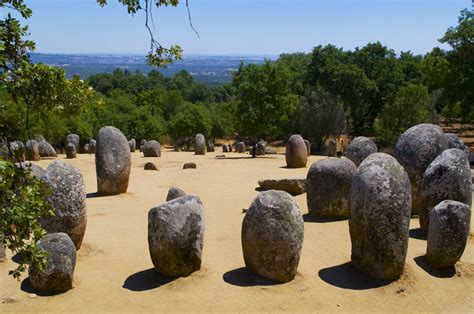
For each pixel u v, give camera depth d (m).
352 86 49.97
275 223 8.55
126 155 16.52
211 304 7.94
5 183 4.81
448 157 11.11
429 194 11.13
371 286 8.55
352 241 9.14
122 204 15.14
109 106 52.41
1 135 5.24
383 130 41.16
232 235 11.59
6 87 4.90
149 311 7.76
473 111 37.16
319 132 44.41
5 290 8.43
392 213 8.52
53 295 8.30
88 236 11.56
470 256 9.91
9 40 5.00
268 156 30.62
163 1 6.25
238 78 36.00
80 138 40.91
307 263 9.56
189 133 48.12
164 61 6.80
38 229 5.14
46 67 5.07
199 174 21.38
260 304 7.92
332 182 12.43
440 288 8.59
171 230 8.70
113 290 8.50
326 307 7.85
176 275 8.88
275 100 34.88
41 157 28.59
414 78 54.91
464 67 36.19
